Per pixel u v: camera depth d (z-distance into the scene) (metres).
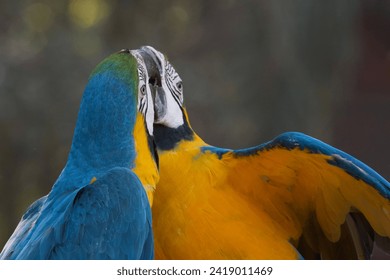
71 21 25.45
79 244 7.11
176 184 8.52
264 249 8.67
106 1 25.59
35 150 24.08
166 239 8.52
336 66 25.06
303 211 8.88
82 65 24.50
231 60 25.64
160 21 26.02
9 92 23.83
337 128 26.92
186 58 25.86
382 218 8.43
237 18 25.86
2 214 24.33
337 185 8.51
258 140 25.03
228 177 8.66
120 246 7.27
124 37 25.58
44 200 8.41
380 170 26.88
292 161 8.46
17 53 24.59
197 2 26.25
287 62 24.86
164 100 8.68
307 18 24.81
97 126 7.59
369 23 27.52
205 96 25.05
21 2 25.17
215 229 8.51
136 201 7.39
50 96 24.08
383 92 27.20
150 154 7.89
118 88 7.59
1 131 23.89
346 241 8.92
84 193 7.29
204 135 24.89
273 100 25.05
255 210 8.78
